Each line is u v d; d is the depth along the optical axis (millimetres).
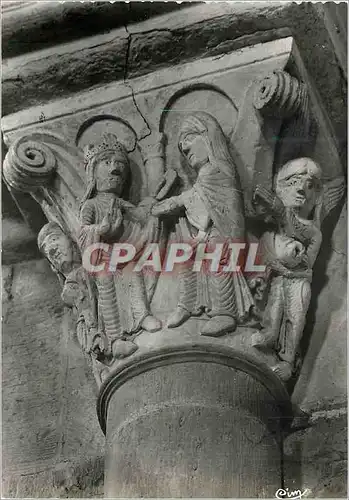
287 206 5164
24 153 5371
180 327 4809
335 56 5492
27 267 5977
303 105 5176
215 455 4594
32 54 5590
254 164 5141
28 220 5805
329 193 5469
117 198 5117
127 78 5477
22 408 5516
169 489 4551
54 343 5707
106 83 5504
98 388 4988
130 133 5359
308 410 5078
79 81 5531
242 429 4680
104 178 5148
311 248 5219
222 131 5172
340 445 4977
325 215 5430
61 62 5535
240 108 5223
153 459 4613
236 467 4598
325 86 5527
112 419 4840
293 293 5117
